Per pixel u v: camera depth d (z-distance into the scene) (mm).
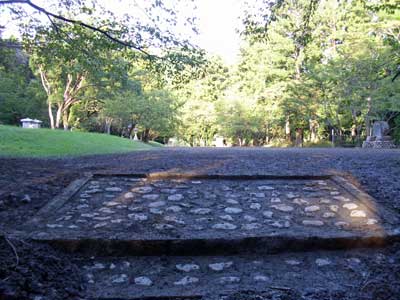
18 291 2566
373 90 22469
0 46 11703
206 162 8492
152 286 3008
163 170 6609
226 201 4891
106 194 5113
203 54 10805
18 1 8039
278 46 28203
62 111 30531
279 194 5176
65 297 2697
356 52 21156
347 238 3631
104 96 30609
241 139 40188
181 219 4223
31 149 11703
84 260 3381
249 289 2904
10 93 32906
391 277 3041
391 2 11867
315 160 9031
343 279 3139
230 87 37656
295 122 33406
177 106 35281
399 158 9508
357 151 14281
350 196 5055
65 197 4789
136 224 4031
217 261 3439
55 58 11367
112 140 18234
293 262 3426
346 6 21672
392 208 4520
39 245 3377
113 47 10156
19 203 4566
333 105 26312
